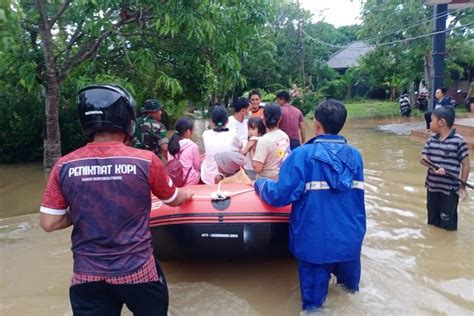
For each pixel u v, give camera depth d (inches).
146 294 97.8
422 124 713.6
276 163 180.1
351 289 145.9
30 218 248.4
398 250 187.5
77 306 96.6
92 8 320.5
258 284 160.7
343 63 1470.2
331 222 128.0
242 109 239.6
